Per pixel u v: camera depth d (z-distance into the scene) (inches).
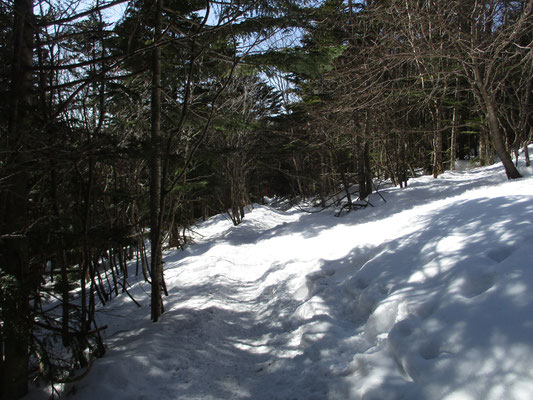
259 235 542.9
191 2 222.8
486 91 398.6
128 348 151.9
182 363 142.7
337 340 135.2
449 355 91.4
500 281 104.5
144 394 120.9
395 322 124.0
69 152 117.0
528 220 135.3
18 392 126.0
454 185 483.2
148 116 281.9
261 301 227.6
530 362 76.2
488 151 757.3
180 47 222.4
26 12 129.0
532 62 422.3
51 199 144.3
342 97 454.3
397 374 100.1
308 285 202.2
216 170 430.3
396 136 609.3
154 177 205.5
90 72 167.2
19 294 107.4
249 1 181.0
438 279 129.0
